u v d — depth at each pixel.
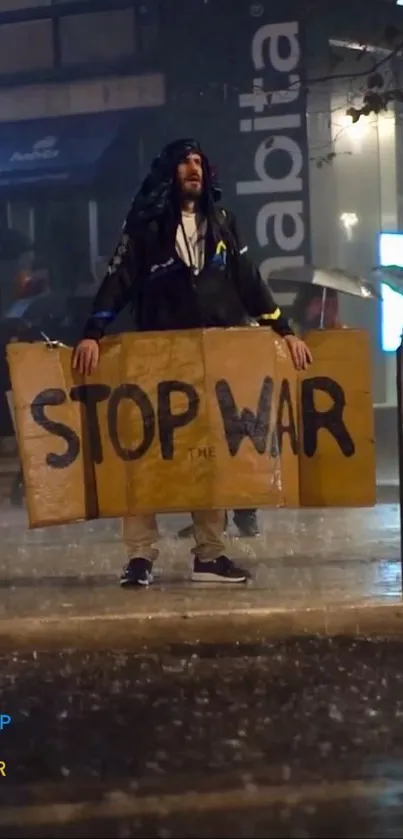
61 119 16.92
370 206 16.03
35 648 6.22
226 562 7.16
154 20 16.39
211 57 15.96
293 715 5.41
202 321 6.74
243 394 6.68
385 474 13.55
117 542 9.20
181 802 4.42
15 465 14.88
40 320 16.48
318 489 7.05
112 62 16.58
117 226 16.91
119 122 16.61
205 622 6.28
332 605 6.43
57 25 17.02
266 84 15.70
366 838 4.07
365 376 7.04
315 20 15.53
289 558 8.12
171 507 6.69
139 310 6.88
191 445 6.66
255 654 6.30
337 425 7.03
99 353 6.70
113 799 4.45
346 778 4.64
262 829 4.16
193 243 6.72
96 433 6.74
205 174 6.69
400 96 13.55
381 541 8.90
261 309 6.84
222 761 4.83
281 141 15.69
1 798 4.48
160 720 5.37
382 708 5.50
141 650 6.26
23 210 17.36
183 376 6.66
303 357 6.81
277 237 15.75
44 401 6.71
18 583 7.35
